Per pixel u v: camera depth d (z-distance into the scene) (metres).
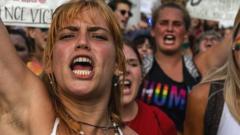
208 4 4.74
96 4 2.47
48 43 2.46
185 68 4.49
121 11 4.91
